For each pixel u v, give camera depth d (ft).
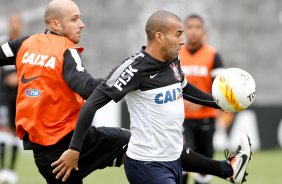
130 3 185.78
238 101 64.85
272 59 184.55
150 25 62.28
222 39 184.85
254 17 185.06
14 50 68.95
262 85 183.93
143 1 185.37
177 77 64.13
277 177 130.00
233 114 172.45
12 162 125.70
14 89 127.03
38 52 66.08
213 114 103.45
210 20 185.06
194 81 103.91
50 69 64.69
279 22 185.06
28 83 65.77
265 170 140.26
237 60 184.75
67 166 61.31
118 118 169.48
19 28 130.93
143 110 62.64
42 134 65.36
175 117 63.26
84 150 68.23
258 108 173.58
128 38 185.26
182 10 185.06
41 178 128.98
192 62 103.81
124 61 62.34
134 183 64.18
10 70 127.24
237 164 70.03
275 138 173.47
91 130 68.44
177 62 65.26
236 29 185.06
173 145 63.72
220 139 171.73
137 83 61.62
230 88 64.64
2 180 120.37
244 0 185.37
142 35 185.16
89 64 185.06
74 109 65.82
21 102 66.49
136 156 63.41
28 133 66.03
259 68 184.24
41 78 65.16
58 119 65.46
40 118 65.31
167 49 62.13
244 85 64.75
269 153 170.09
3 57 69.26
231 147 171.32
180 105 63.98
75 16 67.21
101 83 61.31
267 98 183.32
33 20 186.50
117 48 185.26
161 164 63.31
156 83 62.23
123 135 69.56
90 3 185.37
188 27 103.24
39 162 66.95
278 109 174.19
